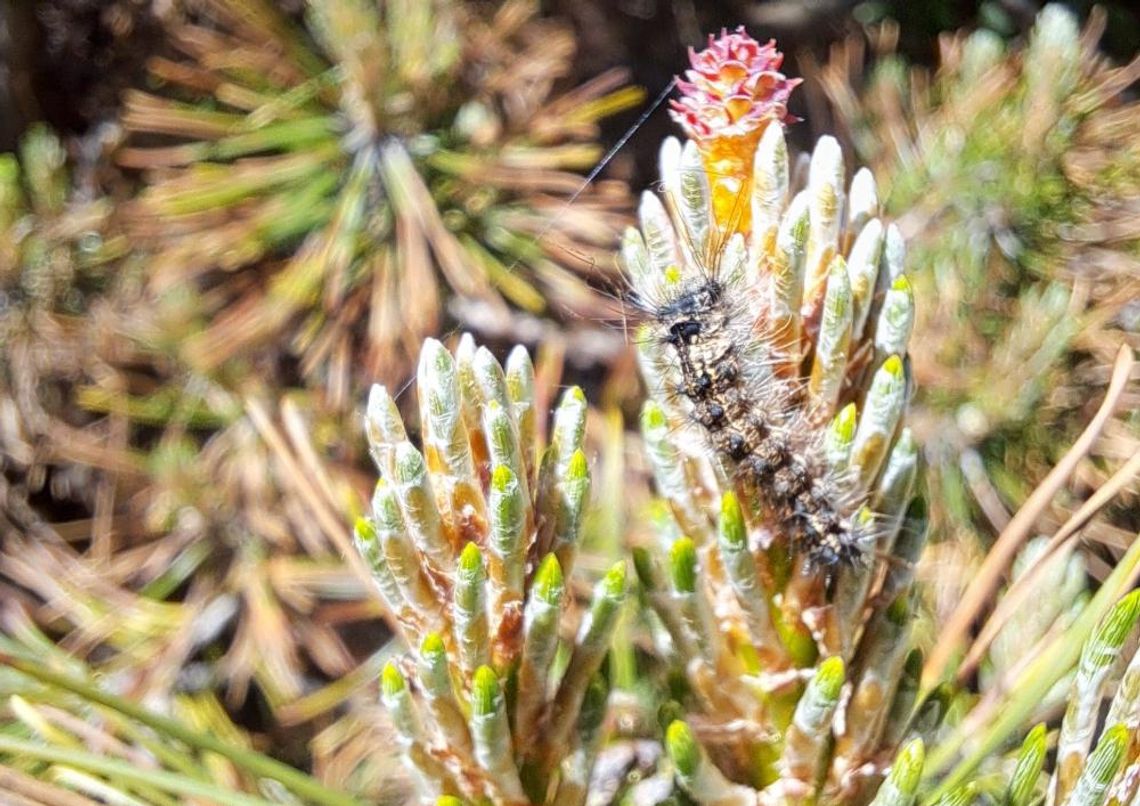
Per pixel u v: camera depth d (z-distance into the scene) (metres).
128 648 0.36
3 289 0.40
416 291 0.34
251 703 0.41
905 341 0.17
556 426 0.17
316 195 0.36
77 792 0.19
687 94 0.18
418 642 0.17
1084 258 0.36
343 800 0.18
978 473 0.34
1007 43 0.50
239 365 0.39
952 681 0.19
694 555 0.17
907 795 0.16
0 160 0.41
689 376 0.17
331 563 0.35
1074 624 0.18
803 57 0.52
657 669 0.23
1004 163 0.36
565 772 0.18
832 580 0.17
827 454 0.17
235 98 0.38
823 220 0.17
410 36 0.36
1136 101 0.42
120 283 0.41
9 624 0.36
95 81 0.47
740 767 0.18
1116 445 0.34
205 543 0.37
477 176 0.36
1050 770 0.24
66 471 0.43
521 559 0.17
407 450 0.16
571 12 0.56
